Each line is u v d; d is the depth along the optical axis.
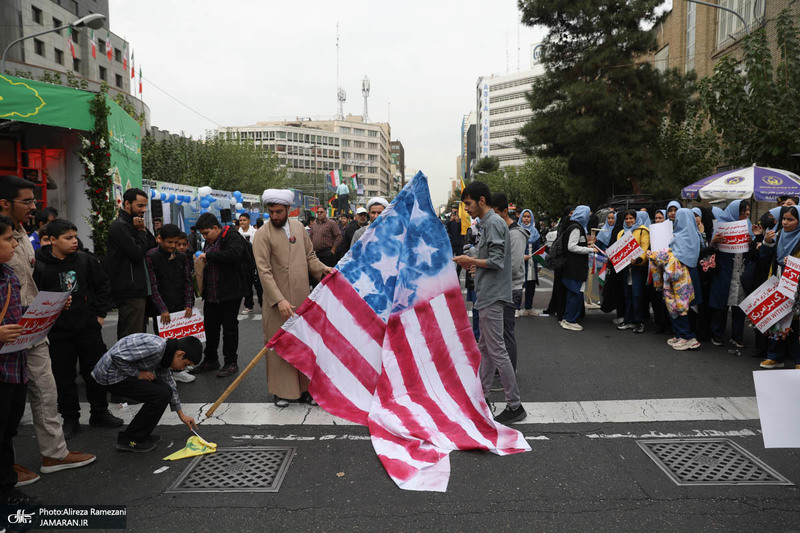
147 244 5.48
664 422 4.35
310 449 3.92
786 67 12.55
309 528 2.89
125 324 5.18
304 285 4.98
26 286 3.78
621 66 20.92
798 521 2.92
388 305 4.70
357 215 8.85
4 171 9.91
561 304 8.61
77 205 10.38
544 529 2.87
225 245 5.82
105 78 42.16
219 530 2.89
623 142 20.77
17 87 8.27
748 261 6.48
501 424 4.29
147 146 25.92
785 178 10.01
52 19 35.25
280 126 129.12
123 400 5.08
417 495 3.24
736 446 3.87
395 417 4.15
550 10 21.72
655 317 7.79
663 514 3.00
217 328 6.06
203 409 4.78
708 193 10.72
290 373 4.73
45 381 3.54
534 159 31.83
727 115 13.20
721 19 21.28
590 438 4.06
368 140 150.62
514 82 124.81
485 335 4.46
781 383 2.94
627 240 7.54
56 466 3.62
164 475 3.54
